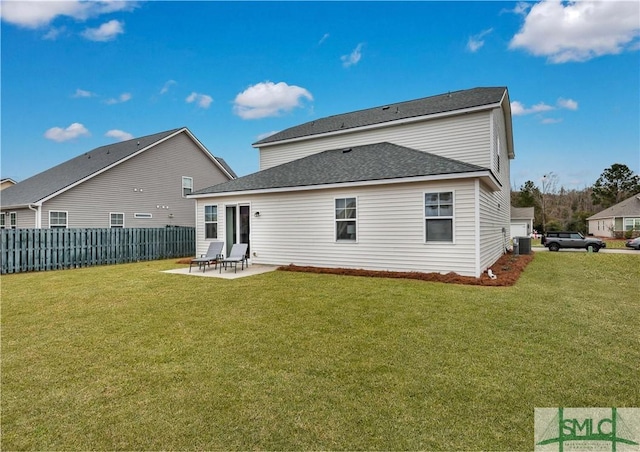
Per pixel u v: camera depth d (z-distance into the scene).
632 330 4.72
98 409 2.84
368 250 10.26
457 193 8.96
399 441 2.39
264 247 12.27
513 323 5.03
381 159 11.69
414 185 9.54
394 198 9.84
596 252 19.02
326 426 2.57
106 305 6.36
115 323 5.23
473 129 12.34
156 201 21.00
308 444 2.37
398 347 4.12
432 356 3.85
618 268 11.45
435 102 14.39
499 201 14.23
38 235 11.65
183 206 22.58
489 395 2.99
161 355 3.96
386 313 5.61
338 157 13.41
